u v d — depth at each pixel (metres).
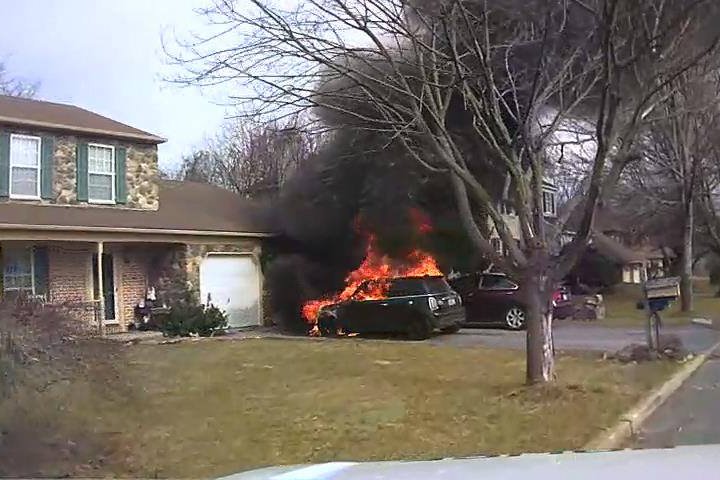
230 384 11.28
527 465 2.06
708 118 23.48
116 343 8.70
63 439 7.23
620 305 32.56
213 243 22.95
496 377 11.41
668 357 13.55
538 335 10.21
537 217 10.16
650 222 39.28
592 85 10.59
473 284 21.83
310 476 2.18
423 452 7.16
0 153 19.16
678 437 8.07
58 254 20.03
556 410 8.96
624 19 9.61
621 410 8.99
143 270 22.28
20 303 7.43
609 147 9.39
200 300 22.33
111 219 20.33
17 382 6.79
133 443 7.60
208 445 7.60
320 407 9.36
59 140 20.30
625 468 1.90
